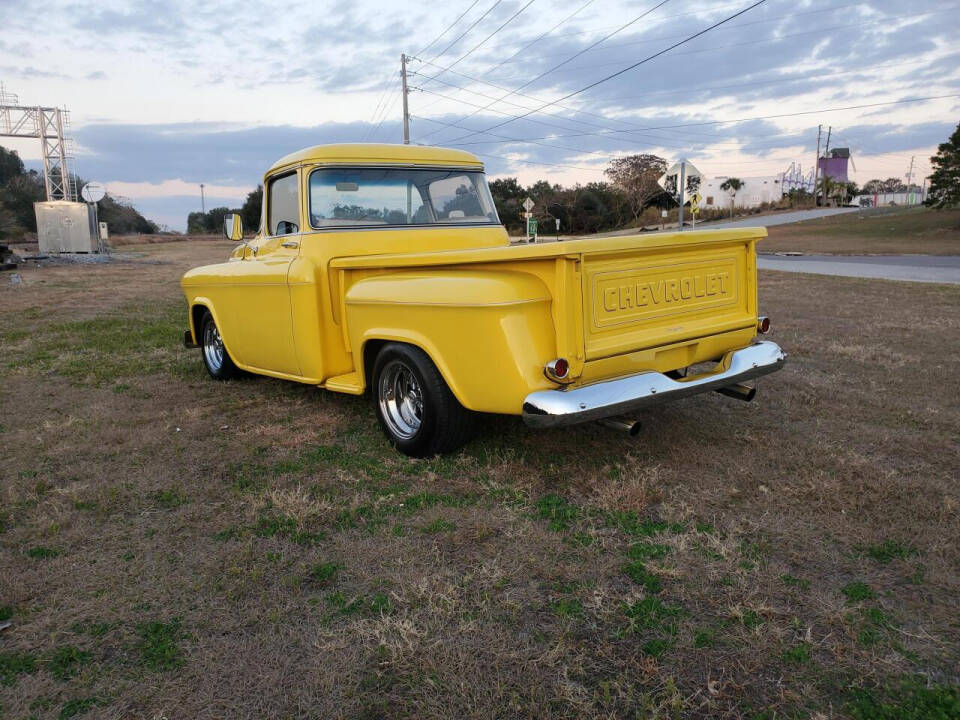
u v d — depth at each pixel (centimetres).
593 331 345
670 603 266
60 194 4119
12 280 1831
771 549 304
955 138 4162
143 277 1984
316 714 214
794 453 416
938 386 568
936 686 220
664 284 380
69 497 376
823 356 693
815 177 9219
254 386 630
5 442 470
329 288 482
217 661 239
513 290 344
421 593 274
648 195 7056
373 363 458
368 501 364
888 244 3384
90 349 821
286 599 275
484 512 348
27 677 232
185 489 384
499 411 361
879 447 427
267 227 568
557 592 276
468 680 227
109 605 272
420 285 393
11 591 281
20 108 3872
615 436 452
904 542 307
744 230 414
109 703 220
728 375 402
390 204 530
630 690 220
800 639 243
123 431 489
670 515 336
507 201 6812
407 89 3894
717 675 227
